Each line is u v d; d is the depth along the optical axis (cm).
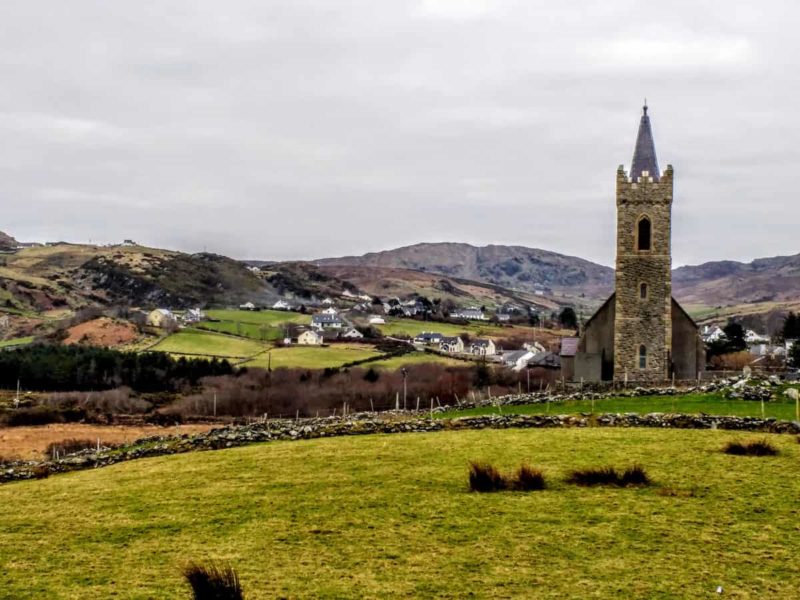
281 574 2180
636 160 7244
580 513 2622
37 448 7131
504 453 3525
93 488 3341
